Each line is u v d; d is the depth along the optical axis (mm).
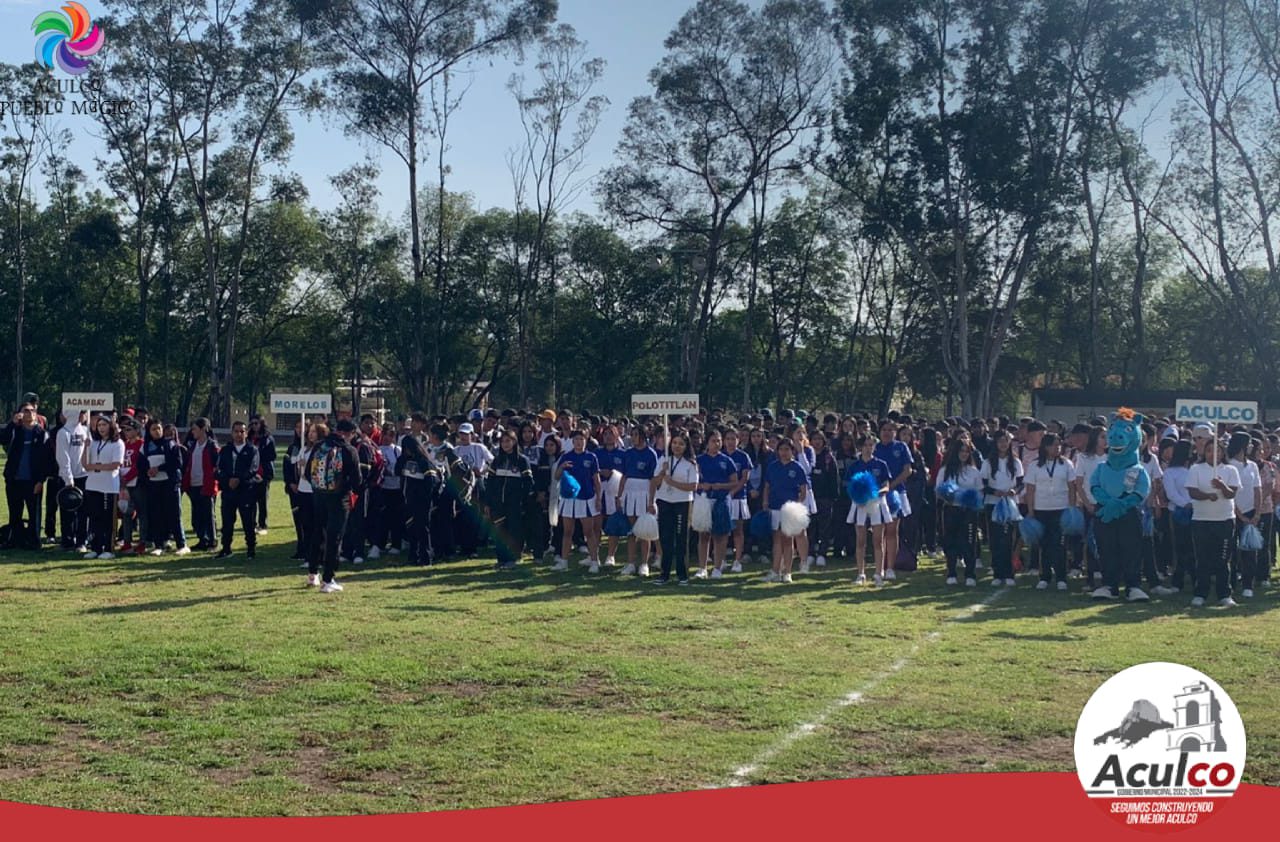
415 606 12383
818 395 70938
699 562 16516
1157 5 42906
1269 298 53750
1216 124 46188
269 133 50812
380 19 46969
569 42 51531
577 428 17766
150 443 16906
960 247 45156
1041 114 44375
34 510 17297
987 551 18625
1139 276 51969
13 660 9414
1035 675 9219
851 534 17531
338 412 17312
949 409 63812
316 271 66750
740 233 62750
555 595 13383
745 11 48188
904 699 8422
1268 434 16984
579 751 7141
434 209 66625
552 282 67812
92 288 68562
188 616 11586
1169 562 15555
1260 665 9648
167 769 6801
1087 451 14672
